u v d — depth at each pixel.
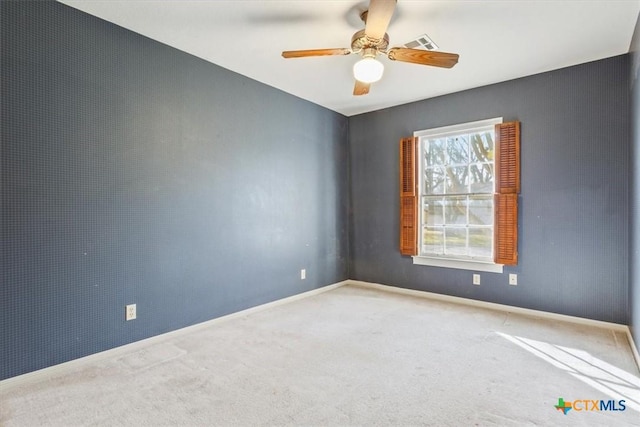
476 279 3.81
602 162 3.07
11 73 2.10
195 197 3.08
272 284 3.79
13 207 2.11
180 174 2.97
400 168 4.33
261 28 2.60
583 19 2.43
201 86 3.11
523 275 3.50
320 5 2.31
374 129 4.61
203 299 3.13
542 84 3.36
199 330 3.06
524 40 2.73
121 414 1.84
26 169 2.16
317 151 4.38
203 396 2.00
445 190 4.07
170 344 2.75
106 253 2.53
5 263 2.09
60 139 2.30
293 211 4.05
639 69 2.34
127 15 2.44
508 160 3.52
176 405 1.92
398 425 1.74
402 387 2.09
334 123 4.64
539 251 3.40
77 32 2.37
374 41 2.23
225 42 2.82
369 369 2.32
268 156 3.75
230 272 3.37
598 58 3.05
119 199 2.59
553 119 3.31
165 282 2.87
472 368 2.33
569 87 3.22
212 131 3.20
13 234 2.11
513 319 3.31
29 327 2.18
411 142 4.21
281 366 2.37
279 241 3.88
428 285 4.17
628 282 2.92
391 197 4.47
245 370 2.31
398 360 2.45
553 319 3.31
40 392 2.05
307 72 3.41
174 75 2.91
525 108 3.46
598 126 3.09
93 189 2.46
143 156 2.72
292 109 4.03
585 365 2.36
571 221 3.23
